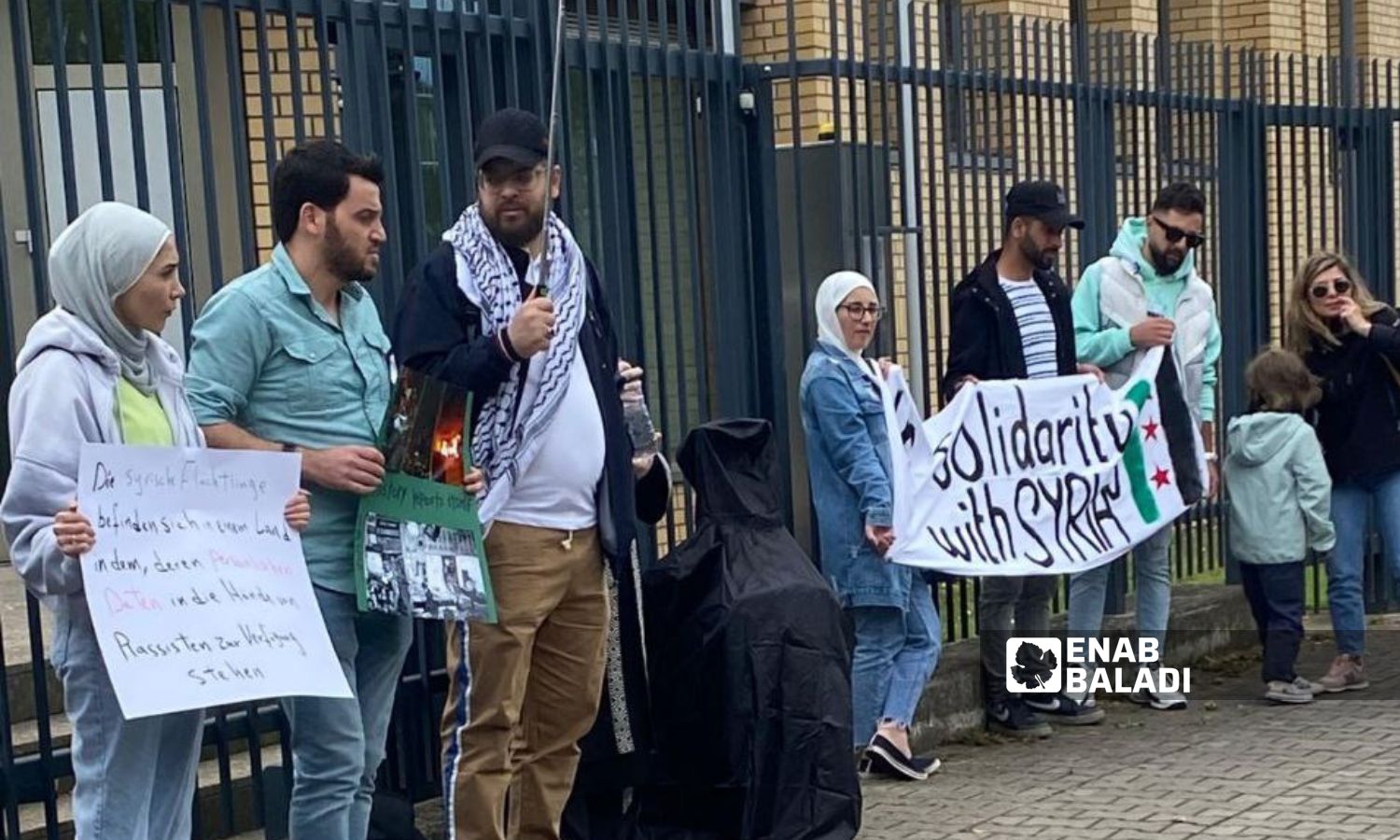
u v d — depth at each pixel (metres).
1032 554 7.04
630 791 6.18
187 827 4.21
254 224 5.60
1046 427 7.11
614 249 6.23
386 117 5.58
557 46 4.80
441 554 4.59
